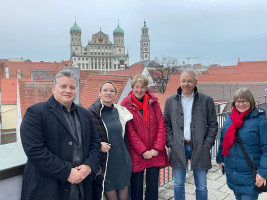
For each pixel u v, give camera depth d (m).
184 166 2.92
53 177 1.86
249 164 2.54
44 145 1.88
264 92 27.30
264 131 2.48
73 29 153.88
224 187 3.98
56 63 89.56
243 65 51.16
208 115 3.01
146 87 2.87
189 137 2.98
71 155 1.97
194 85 2.93
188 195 3.73
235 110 2.73
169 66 49.09
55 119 1.94
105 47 147.38
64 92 1.98
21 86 22.55
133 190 2.90
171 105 3.06
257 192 2.53
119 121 2.67
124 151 2.67
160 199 3.66
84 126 2.12
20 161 2.11
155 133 2.89
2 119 36.81
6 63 85.38
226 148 2.70
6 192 2.03
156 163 2.90
